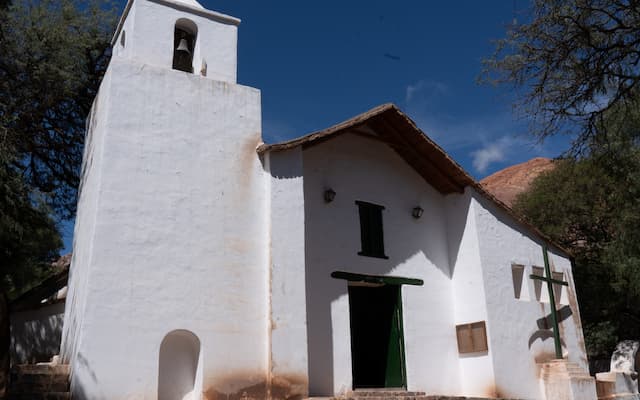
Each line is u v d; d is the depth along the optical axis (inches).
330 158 567.8
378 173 597.6
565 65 460.8
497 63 468.4
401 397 465.4
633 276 758.5
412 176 623.5
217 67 540.7
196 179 467.2
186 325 427.2
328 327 512.4
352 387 509.4
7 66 623.2
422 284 586.6
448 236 623.8
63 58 641.6
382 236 578.9
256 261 468.1
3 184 577.3
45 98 653.3
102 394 386.3
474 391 565.6
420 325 570.6
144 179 447.5
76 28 682.2
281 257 469.1
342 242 547.8
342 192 564.4
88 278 405.7
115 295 410.3
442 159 593.3
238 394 428.5
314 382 488.4
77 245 489.4
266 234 477.7
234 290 452.1
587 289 922.7
